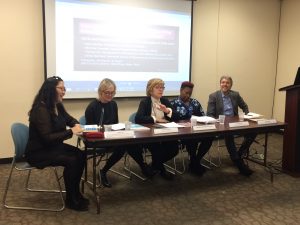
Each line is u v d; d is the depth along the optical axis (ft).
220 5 16.66
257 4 17.85
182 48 15.62
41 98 8.17
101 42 13.64
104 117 10.03
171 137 8.39
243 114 12.28
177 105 11.50
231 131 9.39
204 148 11.27
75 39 13.09
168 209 8.52
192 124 9.78
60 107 9.05
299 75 10.93
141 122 10.18
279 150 15.11
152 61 14.92
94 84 13.73
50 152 8.11
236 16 17.26
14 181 10.39
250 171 11.29
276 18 18.67
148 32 14.61
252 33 17.95
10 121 12.50
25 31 12.30
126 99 14.73
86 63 13.44
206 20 16.35
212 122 10.36
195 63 16.38
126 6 13.94
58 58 12.84
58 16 12.63
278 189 10.12
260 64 18.57
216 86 17.21
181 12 15.30
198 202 9.02
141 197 9.29
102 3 13.43
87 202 8.55
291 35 18.11
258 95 18.85
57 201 8.84
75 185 8.36
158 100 10.91
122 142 7.78
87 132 7.87
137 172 11.55
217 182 10.69
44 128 7.89
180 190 9.90
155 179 10.85
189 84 11.60
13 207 8.39
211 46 16.71
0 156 12.49
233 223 7.79
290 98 11.22
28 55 12.48
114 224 7.62
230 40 17.29
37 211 8.21
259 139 17.49
